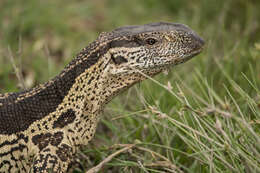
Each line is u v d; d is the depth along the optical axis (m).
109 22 14.96
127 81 6.97
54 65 12.04
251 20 12.18
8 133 6.59
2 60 11.85
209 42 10.05
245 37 11.35
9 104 6.74
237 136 6.28
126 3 16.33
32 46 12.64
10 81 10.78
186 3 15.71
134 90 9.55
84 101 6.79
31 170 6.52
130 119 8.56
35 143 6.64
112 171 8.14
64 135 6.71
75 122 6.78
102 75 6.77
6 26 13.79
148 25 7.15
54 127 6.69
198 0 15.08
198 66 10.00
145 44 6.82
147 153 7.77
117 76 6.89
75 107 6.77
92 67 6.74
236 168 6.14
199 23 13.09
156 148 7.98
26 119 6.69
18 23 13.80
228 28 13.04
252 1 13.41
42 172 6.43
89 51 6.80
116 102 9.16
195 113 6.41
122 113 8.47
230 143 6.22
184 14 14.55
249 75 9.64
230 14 13.29
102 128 9.19
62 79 6.83
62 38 13.81
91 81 6.75
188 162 7.59
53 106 6.75
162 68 7.03
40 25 14.20
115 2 16.41
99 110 7.03
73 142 6.80
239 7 13.32
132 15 15.67
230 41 11.32
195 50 6.97
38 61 11.88
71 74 6.80
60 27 14.20
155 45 6.84
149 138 8.08
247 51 10.59
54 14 14.80
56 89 6.82
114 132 8.52
